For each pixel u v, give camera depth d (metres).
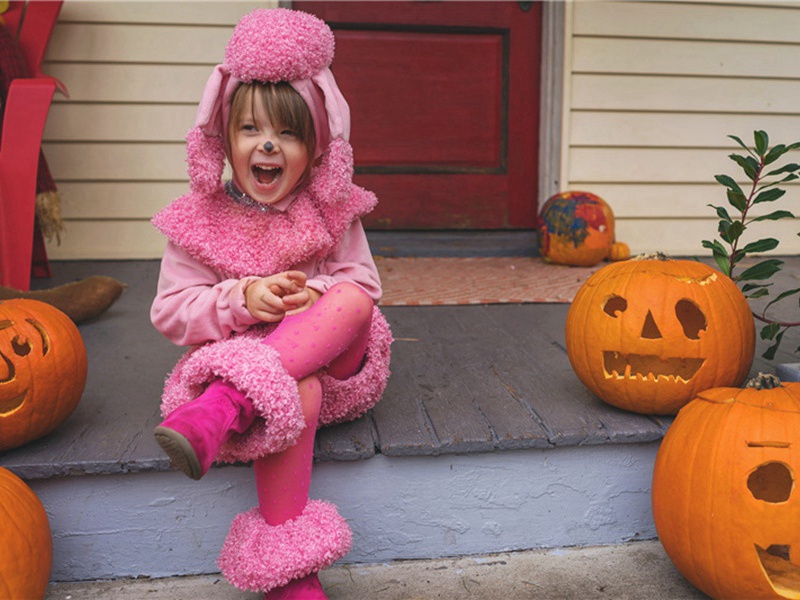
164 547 1.67
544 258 3.82
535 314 2.84
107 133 3.75
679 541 1.51
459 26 3.97
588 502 1.78
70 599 1.59
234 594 1.61
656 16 3.97
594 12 3.93
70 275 3.43
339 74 3.93
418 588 1.62
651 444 1.76
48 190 3.23
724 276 1.84
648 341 1.71
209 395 1.33
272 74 1.52
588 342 1.80
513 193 4.16
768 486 1.56
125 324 2.68
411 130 4.04
